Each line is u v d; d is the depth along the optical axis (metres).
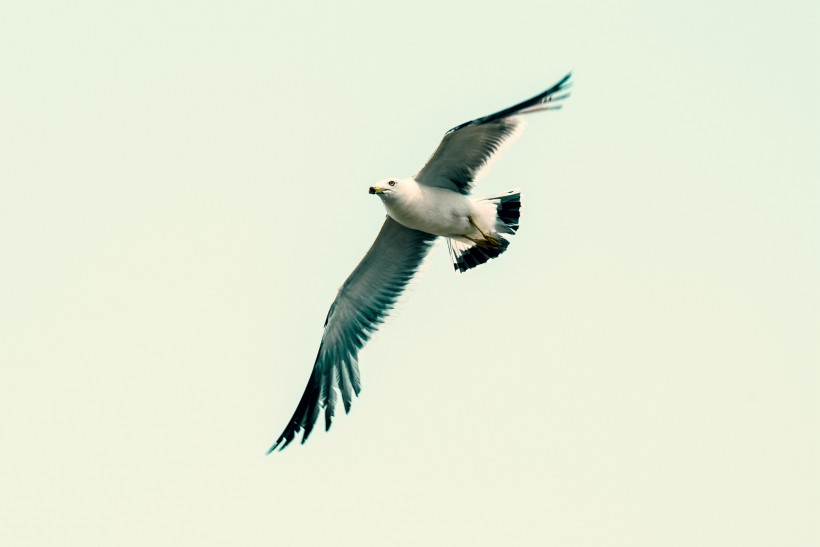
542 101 14.20
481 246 16.22
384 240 16.25
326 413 16.58
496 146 15.25
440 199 15.48
